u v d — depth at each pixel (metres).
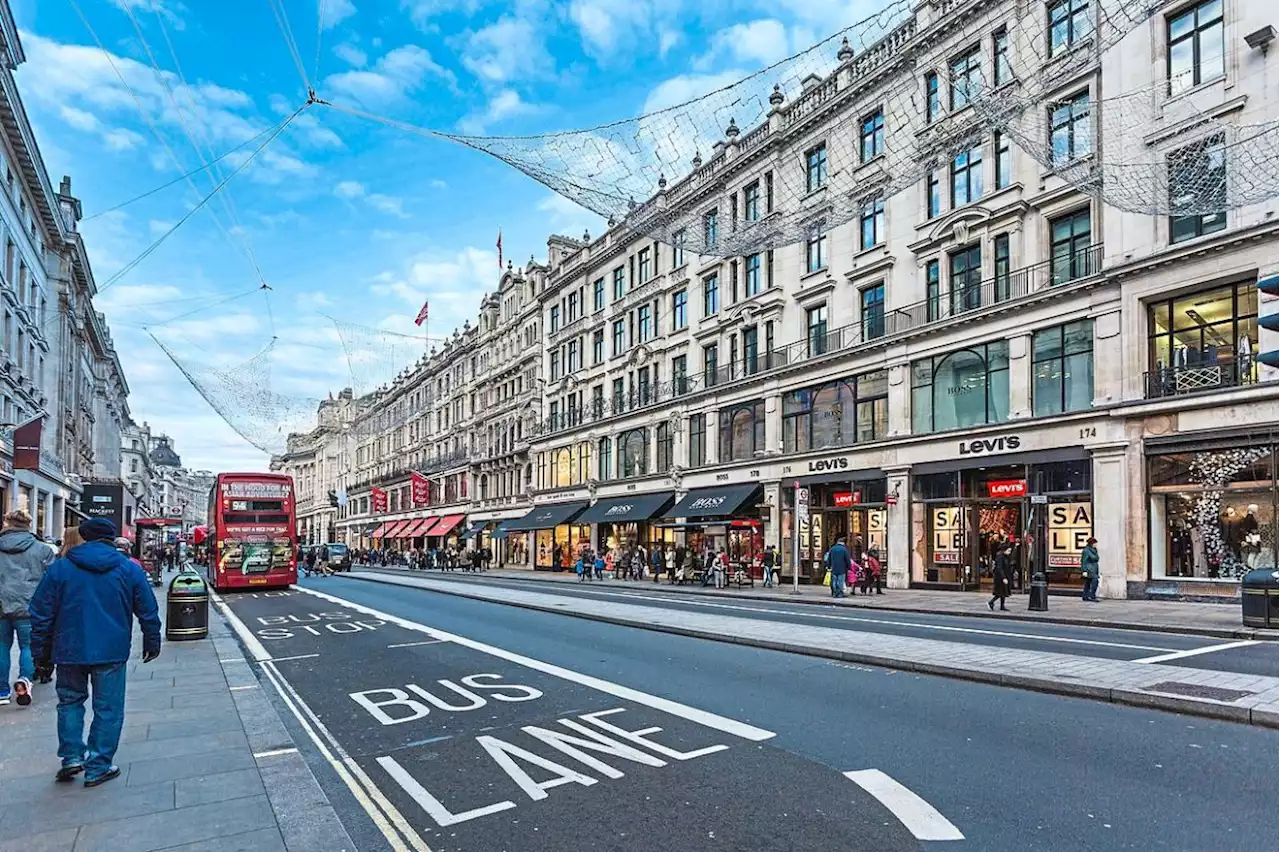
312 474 110.62
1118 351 19.38
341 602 21.50
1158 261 18.33
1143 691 7.37
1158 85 18.11
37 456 20.59
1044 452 20.88
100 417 62.47
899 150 23.88
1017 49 20.20
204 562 51.59
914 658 9.66
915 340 24.86
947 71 22.09
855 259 27.53
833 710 7.44
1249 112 16.75
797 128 28.52
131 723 6.82
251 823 4.47
